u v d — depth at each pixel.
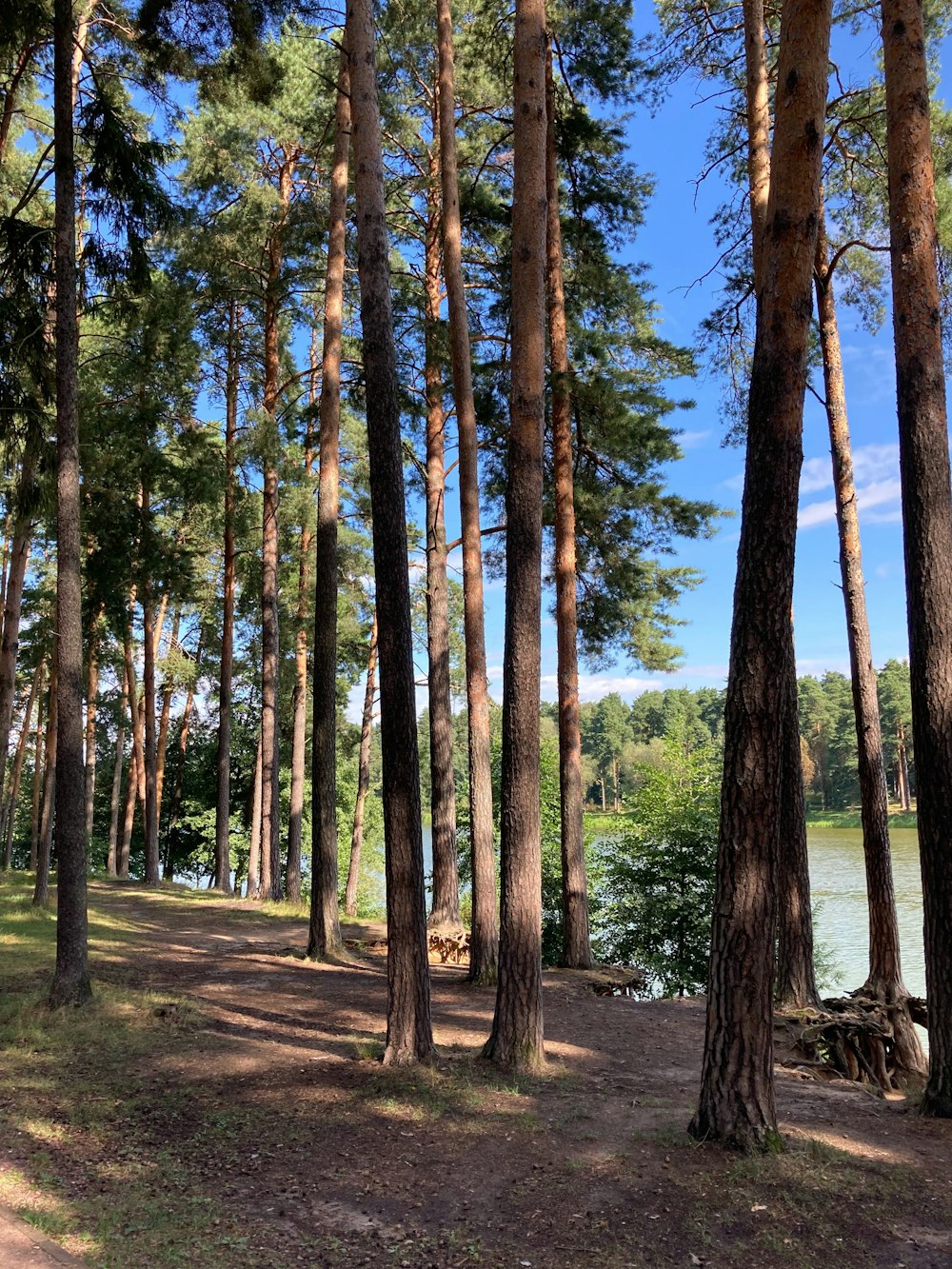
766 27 10.29
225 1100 5.58
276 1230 3.83
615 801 64.31
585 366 13.05
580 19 10.87
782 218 5.07
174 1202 4.07
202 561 26.25
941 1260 3.61
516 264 7.16
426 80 13.57
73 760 8.12
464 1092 5.74
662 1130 5.02
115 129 8.66
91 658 18.67
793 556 5.05
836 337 10.20
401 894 6.56
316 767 11.30
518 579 6.90
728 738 5.05
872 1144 4.99
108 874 26.70
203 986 9.39
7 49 8.90
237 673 30.12
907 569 6.28
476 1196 4.21
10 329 8.89
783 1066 7.26
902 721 57.84
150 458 15.41
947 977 5.75
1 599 21.09
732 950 4.89
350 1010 8.38
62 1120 5.10
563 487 11.88
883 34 6.69
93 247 9.12
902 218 6.52
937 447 6.29
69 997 7.82
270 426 15.70
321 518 11.06
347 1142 4.89
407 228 14.68
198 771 34.28
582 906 12.00
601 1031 8.19
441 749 13.54
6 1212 3.73
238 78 9.69
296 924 15.50
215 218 16.38
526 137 7.20
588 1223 3.91
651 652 14.98
